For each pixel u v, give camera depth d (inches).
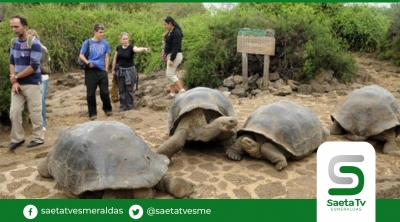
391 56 494.6
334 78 350.0
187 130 173.6
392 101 196.4
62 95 378.0
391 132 192.2
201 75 346.3
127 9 693.9
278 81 339.9
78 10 579.2
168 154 168.6
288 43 361.1
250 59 365.4
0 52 243.6
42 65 225.3
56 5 606.9
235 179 160.2
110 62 520.4
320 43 349.7
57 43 523.5
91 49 261.0
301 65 351.3
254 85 339.0
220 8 565.0
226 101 192.1
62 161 141.7
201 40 407.8
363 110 193.2
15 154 197.3
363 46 545.0
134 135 148.1
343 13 541.6
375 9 592.7
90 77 266.1
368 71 443.8
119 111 291.1
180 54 294.7
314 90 327.9
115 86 315.3
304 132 172.7
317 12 530.0
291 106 180.9
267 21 373.7
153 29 523.5
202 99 177.5
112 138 140.5
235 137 190.1
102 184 129.6
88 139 139.9
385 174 166.7
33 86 196.9
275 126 168.7
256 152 170.2
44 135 221.6
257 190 151.2
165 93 329.1
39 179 163.9
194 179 160.6
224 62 360.5
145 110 285.1
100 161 134.1
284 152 170.2
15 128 201.3
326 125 233.1
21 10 582.6
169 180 145.9
